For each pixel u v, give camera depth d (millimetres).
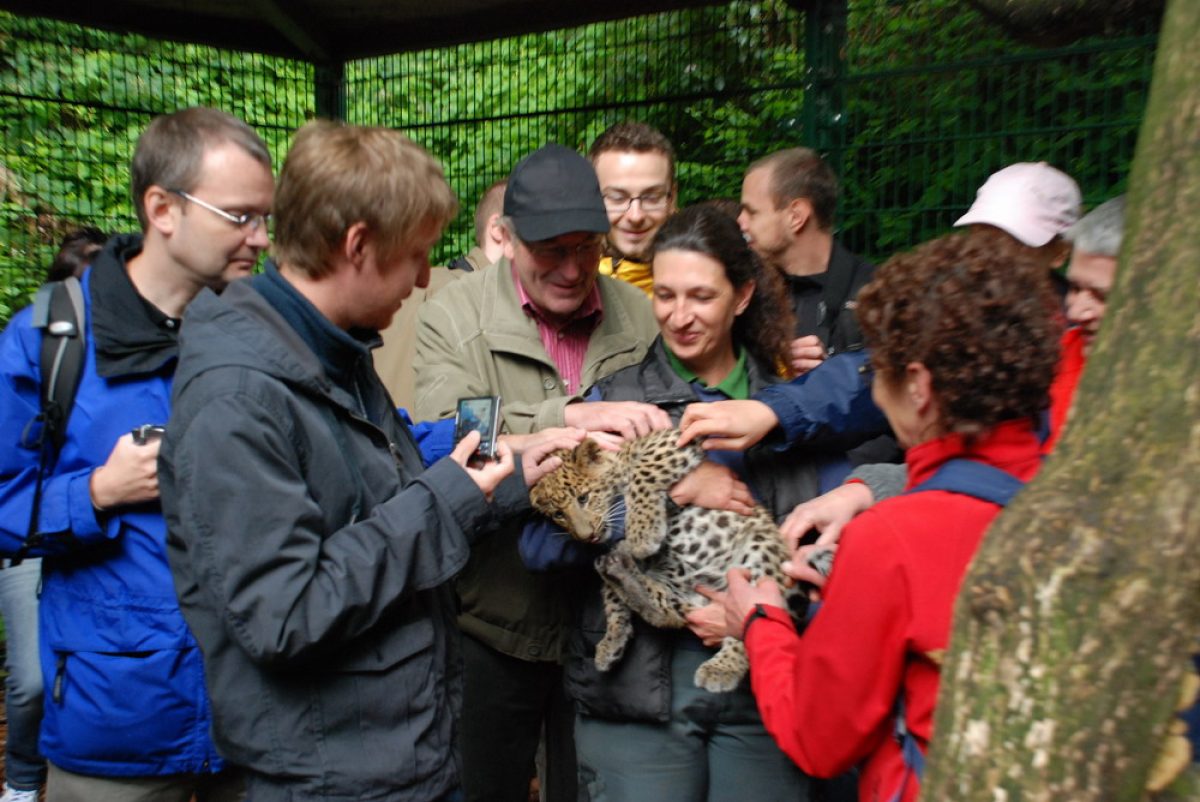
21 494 2350
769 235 4109
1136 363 1106
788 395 2492
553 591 3100
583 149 6414
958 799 1190
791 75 6012
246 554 1754
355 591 1799
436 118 6941
